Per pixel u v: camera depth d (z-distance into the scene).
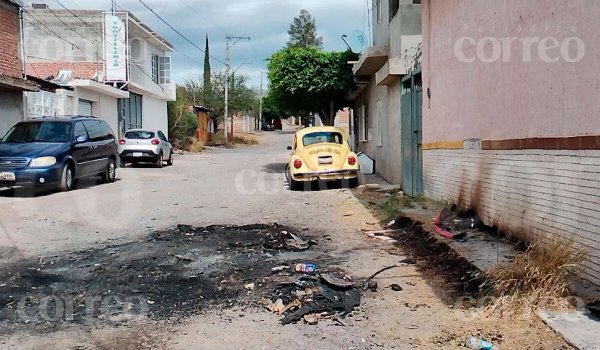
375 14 19.11
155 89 37.06
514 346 4.08
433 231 7.79
